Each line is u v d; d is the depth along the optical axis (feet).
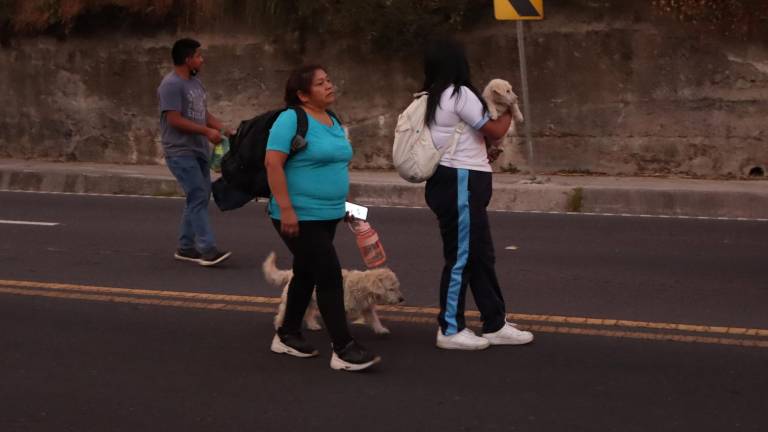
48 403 18.57
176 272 29.94
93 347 22.12
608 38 47.62
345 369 20.24
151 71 56.54
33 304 25.95
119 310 25.38
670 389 19.10
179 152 30.27
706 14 46.06
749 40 45.78
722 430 17.02
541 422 17.46
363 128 52.54
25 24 58.34
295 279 20.94
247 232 36.94
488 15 49.65
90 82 57.88
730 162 46.73
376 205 44.16
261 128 20.04
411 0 50.26
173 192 49.26
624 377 19.81
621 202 41.91
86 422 17.62
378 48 51.47
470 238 21.20
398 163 20.98
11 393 19.11
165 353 21.67
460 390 19.12
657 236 35.53
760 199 40.42
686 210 41.27
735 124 46.42
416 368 20.45
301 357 21.26
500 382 19.57
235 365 20.80
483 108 20.52
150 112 56.80
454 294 21.50
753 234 35.81
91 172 51.62
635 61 47.39
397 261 31.48
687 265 30.37
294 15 53.01
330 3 51.80
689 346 21.89
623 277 28.81
